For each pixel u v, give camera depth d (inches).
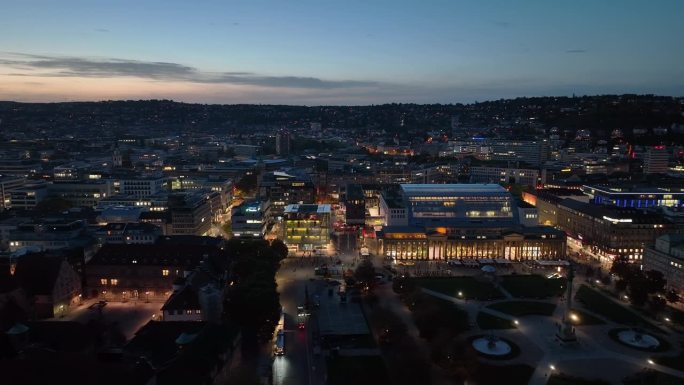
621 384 7775.6
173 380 6382.9
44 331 7573.8
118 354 6156.5
